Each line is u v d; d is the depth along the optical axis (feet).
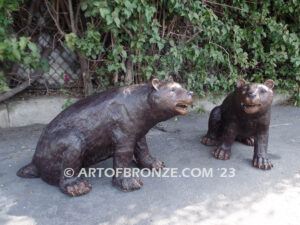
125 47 13.16
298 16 16.02
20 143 11.60
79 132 7.93
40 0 13.64
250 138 11.76
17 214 7.36
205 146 11.67
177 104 7.77
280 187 8.73
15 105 13.35
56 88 14.97
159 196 8.21
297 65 15.65
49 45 14.34
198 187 8.68
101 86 14.29
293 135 12.87
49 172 8.25
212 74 15.61
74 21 13.21
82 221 7.16
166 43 13.96
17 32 13.42
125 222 7.14
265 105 8.98
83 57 13.56
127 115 8.03
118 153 8.29
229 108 10.12
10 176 9.07
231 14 14.89
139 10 11.23
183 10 12.66
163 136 12.72
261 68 16.96
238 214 7.47
